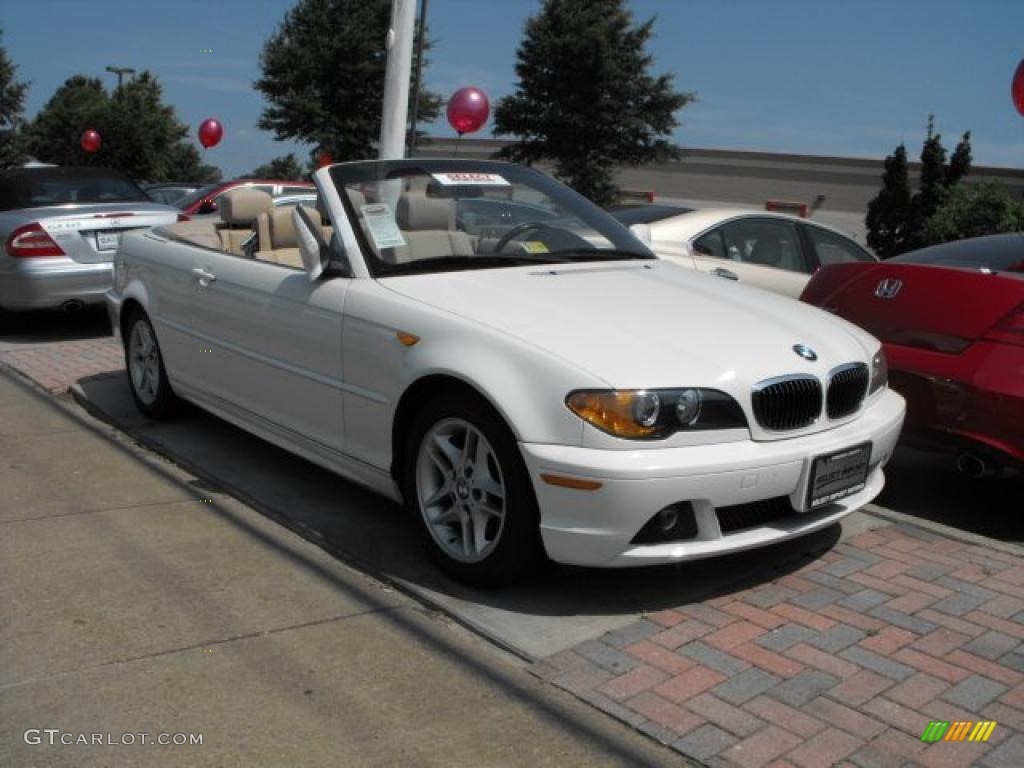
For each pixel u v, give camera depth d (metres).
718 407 3.36
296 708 2.87
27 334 9.00
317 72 34.56
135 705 2.86
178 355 5.38
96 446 5.45
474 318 3.63
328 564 3.90
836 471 3.64
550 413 3.29
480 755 2.67
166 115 43.25
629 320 3.69
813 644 3.31
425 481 3.80
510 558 3.48
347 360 4.04
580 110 35.03
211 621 3.38
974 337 4.30
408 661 3.15
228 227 5.95
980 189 19.36
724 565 3.95
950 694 3.02
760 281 7.06
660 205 7.66
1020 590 3.78
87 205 8.73
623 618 3.46
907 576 3.89
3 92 43.28
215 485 4.78
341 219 4.25
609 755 2.68
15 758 2.61
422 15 12.02
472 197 4.59
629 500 3.20
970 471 4.34
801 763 2.65
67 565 3.81
